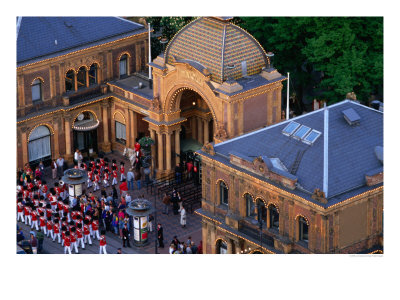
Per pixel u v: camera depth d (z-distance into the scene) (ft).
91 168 375.86
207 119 375.45
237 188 310.45
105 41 384.88
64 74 380.17
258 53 351.46
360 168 299.38
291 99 391.65
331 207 288.92
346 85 367.25
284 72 386.52
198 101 375.04
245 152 312.09
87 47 381.19
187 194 362.74
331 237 292.40
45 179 381.81
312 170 298.15
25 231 350.23
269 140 311.88
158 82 365.81
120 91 387.55
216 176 316.19
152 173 377.09
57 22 380.37
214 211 320.09
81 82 386.93
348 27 367.86
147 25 394.93
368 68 374.43
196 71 349.41
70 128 386.32
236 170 308.19
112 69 390.63
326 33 370.73
